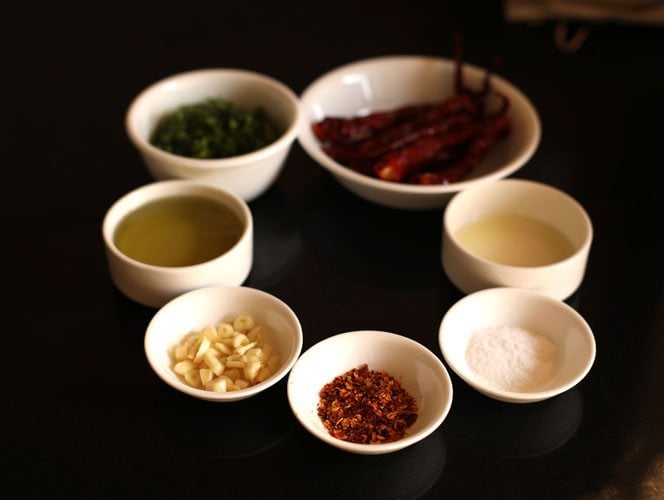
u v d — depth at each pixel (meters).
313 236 0.50
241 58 0.64
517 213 0.49
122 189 0.53
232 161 0.48
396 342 0.41
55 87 0.61
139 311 0.46
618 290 0.47
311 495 0.38
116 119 0.58
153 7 0.69
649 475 0.39
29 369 0.43
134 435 0.40
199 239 0.46
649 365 0.44
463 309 0.43
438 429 0.41
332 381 0.41
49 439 0.40
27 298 0.46
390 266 0.49
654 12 0.65
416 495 0.38
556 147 0.56
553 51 0.64
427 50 0.64
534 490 0.38
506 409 0.41
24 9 0.69
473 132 0.53
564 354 0.42
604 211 0.52
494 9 0.68
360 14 0.68
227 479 0.39
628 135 0.57
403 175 0.51
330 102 0.57
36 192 0.53
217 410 0.41
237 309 0.44
